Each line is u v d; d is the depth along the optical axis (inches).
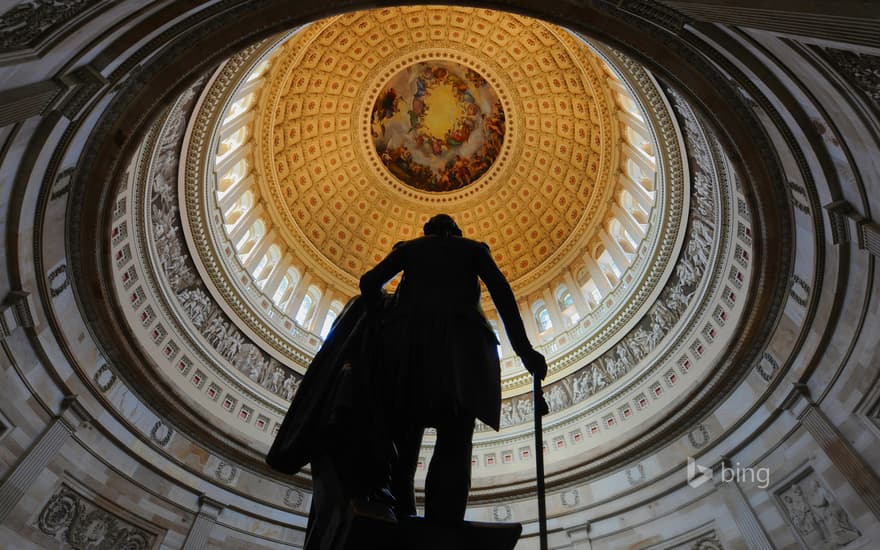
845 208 462.3
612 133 1167.6
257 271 1145.4
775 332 633.0
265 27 483.5
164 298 804.6
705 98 511.5
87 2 289.6
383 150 1437.0
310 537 99.7
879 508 483.2
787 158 515.5
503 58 1309.1
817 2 233.6
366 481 95.8
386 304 123.6
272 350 991.6
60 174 487.5
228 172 1113.4
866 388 496.4
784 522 586.9
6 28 259.1
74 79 376.5
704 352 784.3
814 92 385.4
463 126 1432.1
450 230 138.9
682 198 846.5
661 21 424.8
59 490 579.2
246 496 774.5
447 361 102.3
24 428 538.3
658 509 732.0
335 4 480.7
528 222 1409.9
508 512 867.4
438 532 85.3
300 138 1307.8
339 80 1320.1
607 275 1165.1
